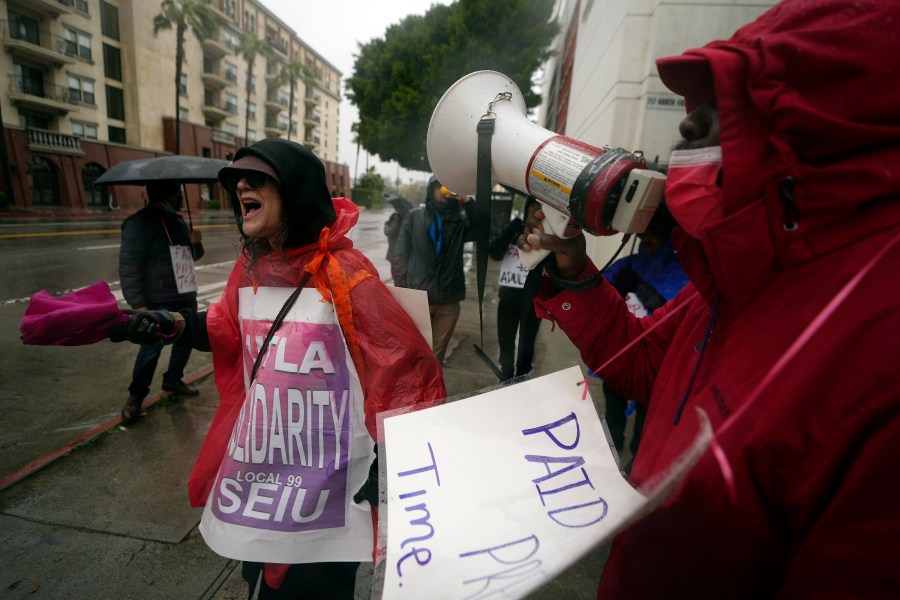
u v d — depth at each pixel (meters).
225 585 1.73
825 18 0.46
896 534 0.40
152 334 1.27
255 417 1.19
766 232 0.51
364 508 1.20
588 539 0.52
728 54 0.51
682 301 0.89
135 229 2.79
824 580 0.45
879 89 0.44
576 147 0.78
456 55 13.67
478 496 0.65
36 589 1.67
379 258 11.21
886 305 0.42
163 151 29.80
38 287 6.43
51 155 23.28
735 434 0.51
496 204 10.03
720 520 0.54
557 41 18.91
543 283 1.04
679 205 0.59
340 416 1.19
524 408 0.75
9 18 23.59
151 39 30.36
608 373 1.00
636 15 5.26
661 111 5.19
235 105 41.91
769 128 0.50
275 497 1.18
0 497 2.11
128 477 2.31
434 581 0.57
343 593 1.29
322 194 1.21
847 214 0.48
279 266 1.19
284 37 50.50
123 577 1.74
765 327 0.53
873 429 0.41
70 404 3.04
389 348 1.11
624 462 2.62
